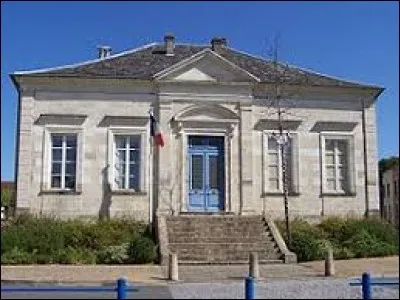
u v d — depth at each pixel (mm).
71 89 25453
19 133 25031
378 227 24438
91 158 25188
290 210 25734
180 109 25656
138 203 25109
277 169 26031
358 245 22766
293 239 22609
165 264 19906
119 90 25609
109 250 20984
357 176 26438
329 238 23875
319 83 26531
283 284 15719
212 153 25781
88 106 25422
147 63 27359
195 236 22312
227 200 25406
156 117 25547
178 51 28797
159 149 25344
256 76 26922
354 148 26578
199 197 25438
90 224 23453
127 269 18844
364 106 26922
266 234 22734
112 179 25172
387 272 17734
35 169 24891
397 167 59500
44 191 24781
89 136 25297
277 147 26125
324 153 26391
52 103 25297
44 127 25172
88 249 21797
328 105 26656
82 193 24953
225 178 25562
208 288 15062
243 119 25844
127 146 25594
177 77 25672
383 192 62031
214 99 25797
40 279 16562
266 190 25672
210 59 25828
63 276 17203
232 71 25922
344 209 26172
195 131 25625
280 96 26172
